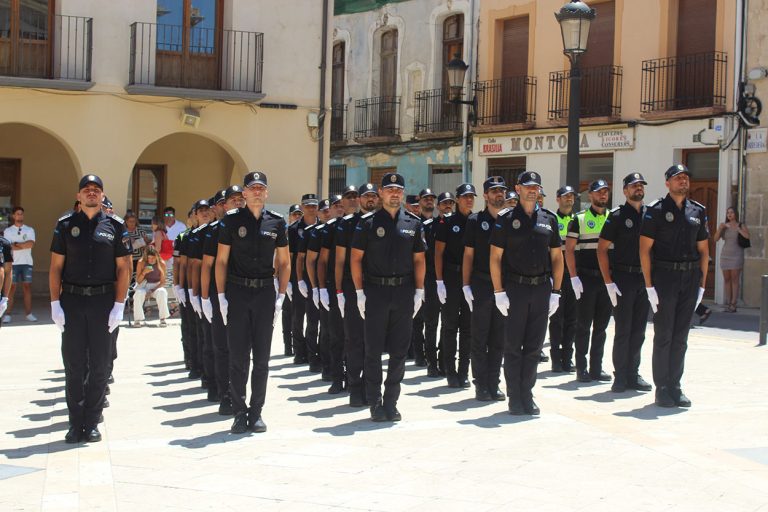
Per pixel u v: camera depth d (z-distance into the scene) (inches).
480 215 375.6
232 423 334.0
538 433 314.8
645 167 859.4
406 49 1074.7
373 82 1116.5
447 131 1016.9
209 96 739.4
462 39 1019.9
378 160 1109.1
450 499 240.7
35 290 821.9
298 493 246.1
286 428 325.1
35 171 814.5
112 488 250.5
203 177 859.4
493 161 993.5
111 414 351.9
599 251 394.9
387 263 331.6
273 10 773.9
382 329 335.0
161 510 232.1
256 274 319.3
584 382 423.5
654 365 364.5
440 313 437.7
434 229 416.2
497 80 977.5
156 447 297.0
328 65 797.2
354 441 303.9
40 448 296.7
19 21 700.7
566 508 233.6
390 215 335.0
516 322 344.5
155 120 739.4
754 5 791.1
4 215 810.2
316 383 422.6
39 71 707.4
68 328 303.3
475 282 374.0
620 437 308.7
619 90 882.1
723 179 806.5
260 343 319.9
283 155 783.7
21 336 587.2
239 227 317.7
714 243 819.4
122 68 723.4
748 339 595.8
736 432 317.4
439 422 333.7
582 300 422.9
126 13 722.8
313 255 414.9
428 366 440.1
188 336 452.1
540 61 943.0
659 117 842.8
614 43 888.3
